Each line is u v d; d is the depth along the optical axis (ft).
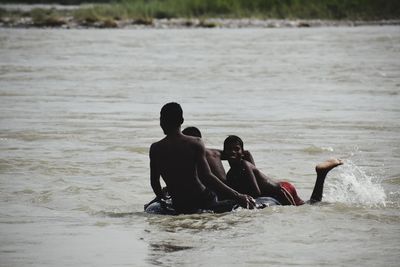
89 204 86.02
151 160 82.79
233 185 84.02
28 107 166.81
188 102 174.91
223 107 165.99
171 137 82.69
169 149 82.07
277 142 123.75
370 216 78.18
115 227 75.41
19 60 293.23
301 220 76.54
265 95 188.65
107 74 243.40
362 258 63.62
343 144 122.01
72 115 154.71
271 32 458.50
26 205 85.30
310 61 286.25
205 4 557.74
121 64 278.87
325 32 452.76
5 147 119.85
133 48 353.92
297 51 332.39
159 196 83.76
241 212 79.92
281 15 545.85
